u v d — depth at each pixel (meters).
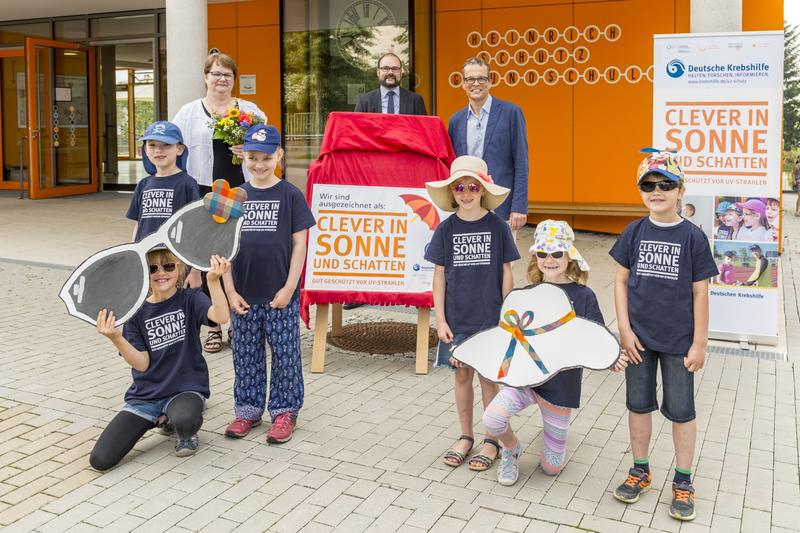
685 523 3.33
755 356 5.73
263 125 4.27
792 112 39.16
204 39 8.93
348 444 4.16
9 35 16.98
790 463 3.94
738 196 5.95
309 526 3.30
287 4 10.70
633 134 11.09
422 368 5.36
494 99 5.58
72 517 3.37
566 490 3.64
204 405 4.39
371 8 10.55
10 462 3.92
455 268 3.96
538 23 11.31
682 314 3.39
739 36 5.86
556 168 11.48
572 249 3.62
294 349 4.27
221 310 3.84
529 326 3.62
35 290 7.83
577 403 3.65
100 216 12.95
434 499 3.54
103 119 16.78
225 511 3.43
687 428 3.40
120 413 3.97
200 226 3.77
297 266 4.23
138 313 3.96
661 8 10.77
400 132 5.47
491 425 3.55
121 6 15.17
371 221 5.47
